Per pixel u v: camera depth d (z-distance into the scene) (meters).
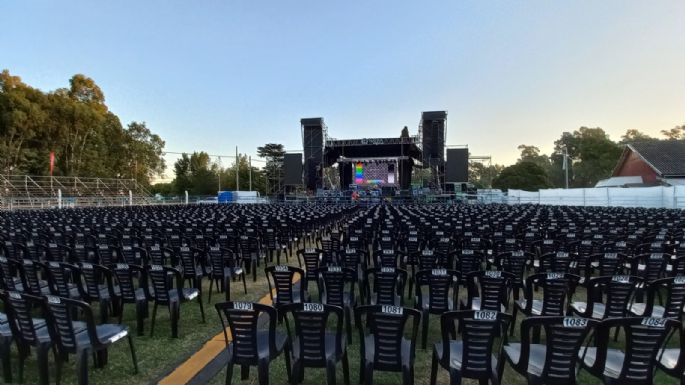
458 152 32.91
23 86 38.75
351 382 3.57
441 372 3.79
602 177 59.41
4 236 8.05
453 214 14.95
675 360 3.13
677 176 31.31
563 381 2.83
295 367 3.20
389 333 3.07
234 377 3.69
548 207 22.42
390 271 4.67
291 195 37.16
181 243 8.30
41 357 3.33
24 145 38.47
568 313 4.69
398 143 36.28
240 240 8.12
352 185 37.12
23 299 3.35
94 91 50.16
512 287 5.47
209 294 6.25
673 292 4.07
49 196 33.22
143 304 4.90
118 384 3.56
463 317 2.92
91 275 4.90
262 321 5.12
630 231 9.03
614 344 4.34
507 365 3.90
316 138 35.78
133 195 40.94
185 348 4.37
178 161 73.25
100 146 47.62
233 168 70.81
